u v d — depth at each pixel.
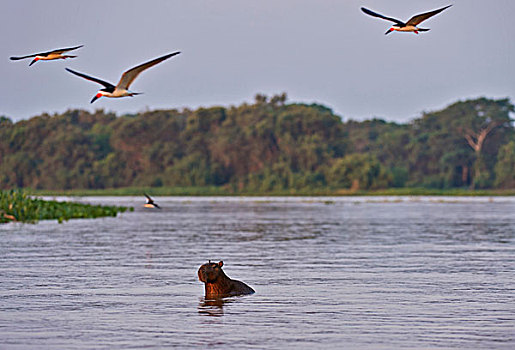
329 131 106.88
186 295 14.51
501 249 23.77
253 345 10.38
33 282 16.27
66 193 101.69
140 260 20.61
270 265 19.45
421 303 13.60
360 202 72.25
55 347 10.29
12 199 39.66
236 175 106.25
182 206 62.25
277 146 106.62
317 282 16.27
